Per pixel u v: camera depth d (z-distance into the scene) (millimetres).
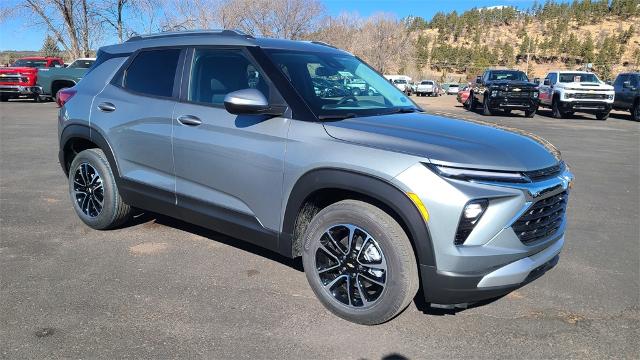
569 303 3648
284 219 3484
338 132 3248
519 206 2918
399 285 3053
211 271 4047
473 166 2879
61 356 2871
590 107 19859
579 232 5270
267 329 3207
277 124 3467
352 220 3182
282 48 3969
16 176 7281
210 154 3816
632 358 2984
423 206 2869
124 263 4172
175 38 4355
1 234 4812
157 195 4293
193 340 3064
